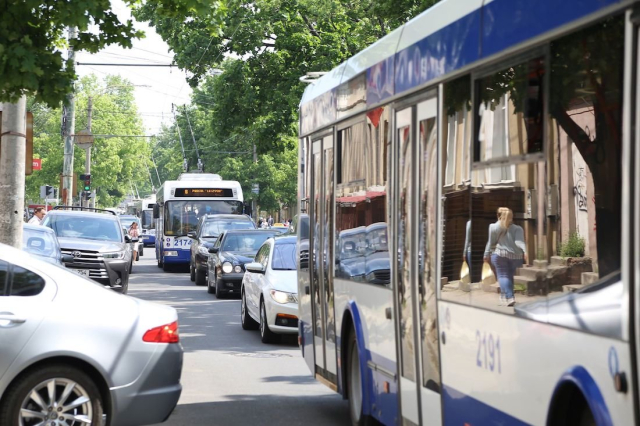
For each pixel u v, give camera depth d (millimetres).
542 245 6582
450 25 8562
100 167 126688
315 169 13977
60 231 30578
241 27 42844
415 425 9312
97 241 30109
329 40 42344
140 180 155625
